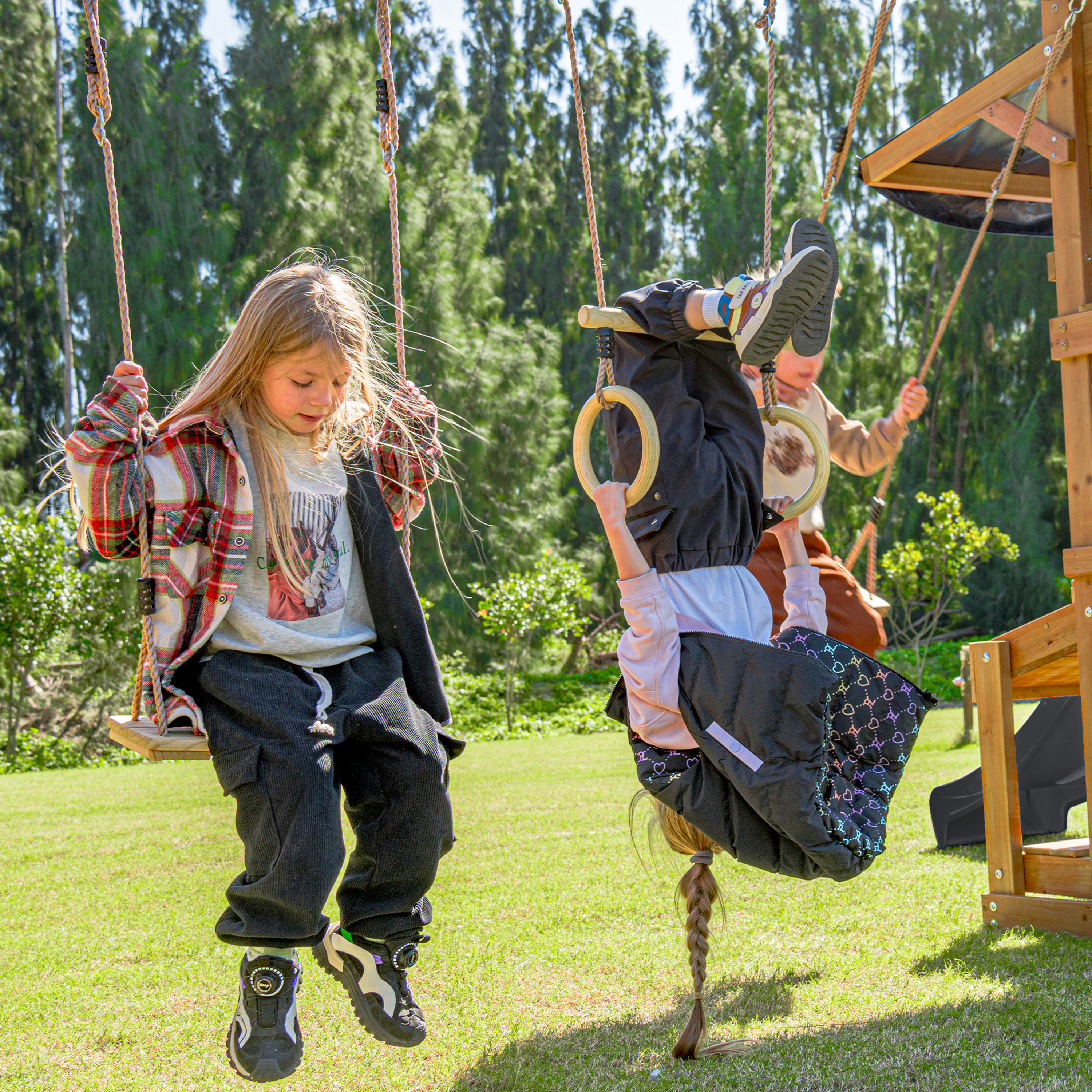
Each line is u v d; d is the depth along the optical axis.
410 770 2.30
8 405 27.06
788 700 2.34
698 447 2.62
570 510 23.69
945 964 3.55
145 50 22.06
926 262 31.50
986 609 24.80
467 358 21.67
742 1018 3.10
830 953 3.72
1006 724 4.18
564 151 34.31
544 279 31.64
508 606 16.88
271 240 22.06
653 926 4.16
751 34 33.91
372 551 2.44
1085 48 3.97
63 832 7.64
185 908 4.98
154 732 2.19
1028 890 4.10
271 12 24.52
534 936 4.08
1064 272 3.94
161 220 21.14
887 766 2.57
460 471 20.77
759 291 2.47
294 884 2.08
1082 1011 3.02
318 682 2.27
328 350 2.24
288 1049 2.19
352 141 23.11
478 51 34.84
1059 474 26.50
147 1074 2.90
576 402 29.08
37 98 27.44
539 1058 2.86
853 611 4.05
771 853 2.40
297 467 2.38
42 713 17.39
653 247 33.47
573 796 8.35
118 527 2.22
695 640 2.48
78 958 4.13
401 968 2.38
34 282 27.61
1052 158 3.96
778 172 28.47
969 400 27.73
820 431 2.81
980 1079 2.57
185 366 20.14
